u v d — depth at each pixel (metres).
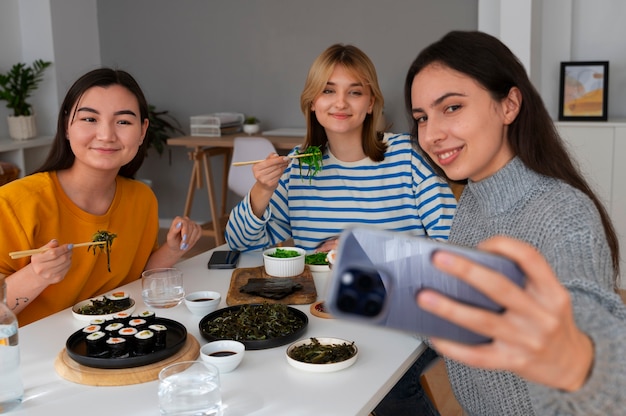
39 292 1.71
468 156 1.20
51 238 1.89
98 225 1.96
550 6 4.58
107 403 1.24
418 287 0.67
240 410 1.20
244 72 5.78
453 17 5.08
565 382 0.66
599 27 4.59
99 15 6.08
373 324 0.67
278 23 5.60
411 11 5.20
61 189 1.93
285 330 1.53
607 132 4.18
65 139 1.93
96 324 1.50
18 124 5.36
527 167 1.22
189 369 1.20
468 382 1.33
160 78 6.03
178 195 6.14
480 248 0.67
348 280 0.66
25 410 1.22
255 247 2.28
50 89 5.68
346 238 0.68
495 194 1.24
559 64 4.63
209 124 5.35
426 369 1.89
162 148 5.84
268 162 2.05
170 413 1.13
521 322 0.59
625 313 0.81
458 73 1.17
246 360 1.42
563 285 0.84
